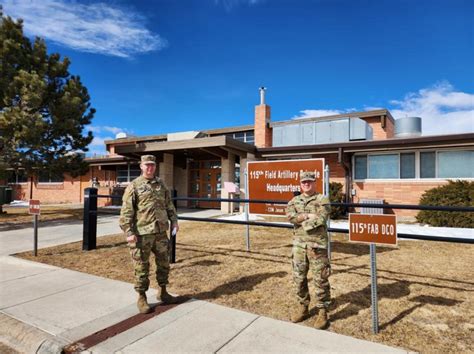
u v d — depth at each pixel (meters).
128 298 4.00
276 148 14.45
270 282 4.50
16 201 24.67
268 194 6.51
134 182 3.66
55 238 8.38
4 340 3.17
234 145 13.69
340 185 12.51
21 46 12.66
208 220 5.39
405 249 6.65
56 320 3.39
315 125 16.42
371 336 2.97
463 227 9.42
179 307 3.69
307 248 3.20
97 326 3.23
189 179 18.84
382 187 12.69
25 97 11.06
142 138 26.42
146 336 3.01
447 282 4.48
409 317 3.37
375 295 3.04
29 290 4.32
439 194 10.02
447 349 2.74
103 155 22.77
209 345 2.83
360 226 3.09
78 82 13.80
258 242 7.43
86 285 4.52
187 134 17.16
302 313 3.28
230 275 4.85
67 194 23.56
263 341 2.89
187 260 5.77
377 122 18.11
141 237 3.57
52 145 13.27
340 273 4.90
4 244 7.55
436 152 11.78
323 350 2.72
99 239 8.03
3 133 11.90
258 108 19.11
